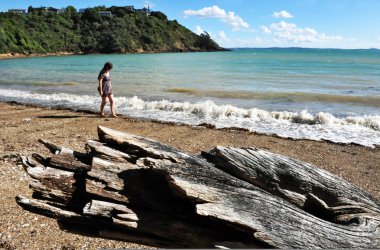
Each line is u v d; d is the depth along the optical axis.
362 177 7.81
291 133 11.88
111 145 4.97
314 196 4.28
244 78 30.44
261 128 12.52
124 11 179.38
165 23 180.38
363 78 31.42
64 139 10.12
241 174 4.61
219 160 4.77
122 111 15.27
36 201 4.61
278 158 4.73
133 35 153.25
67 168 4.82
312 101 17.62
